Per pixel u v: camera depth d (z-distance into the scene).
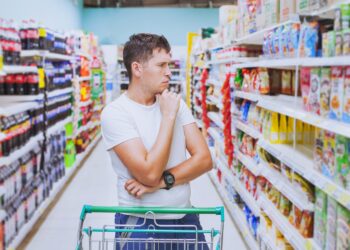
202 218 4.57
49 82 5.11
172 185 1.80
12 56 3.59
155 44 1.76
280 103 2.77
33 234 4.16
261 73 3.40
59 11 11.36
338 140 1.91
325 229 2.09
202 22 16.61
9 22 3.62
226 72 5.07
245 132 3.87
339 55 1.85
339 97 1.90
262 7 3.38
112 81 13.97
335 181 1.95
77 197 5.42
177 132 1.88
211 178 6.29
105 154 8.49
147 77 1.77
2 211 3.23
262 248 3.21
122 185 1.86
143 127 1.82
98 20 16.53
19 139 3.74
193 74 10.23
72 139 6.63
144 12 16.55
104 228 1.71
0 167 3.43
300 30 2.39
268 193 3.20
